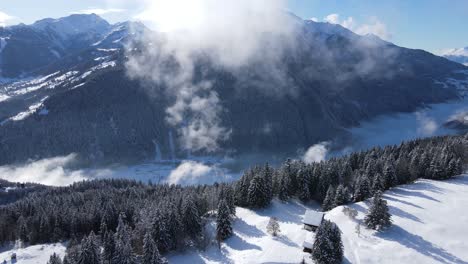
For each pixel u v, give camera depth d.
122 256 64.25
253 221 86.94
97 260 64.25
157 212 75.62
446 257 64.31
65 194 136.62
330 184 103.50
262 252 68.75
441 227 73.88
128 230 80.75
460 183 101.19
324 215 82.12
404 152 123.81
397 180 101.50
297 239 73.12
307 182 106.56
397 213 80.62
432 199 88.88
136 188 140.38
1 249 95.06
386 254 65.19
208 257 71.12
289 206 99.94
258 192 94.94
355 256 64.81
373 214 73.81
